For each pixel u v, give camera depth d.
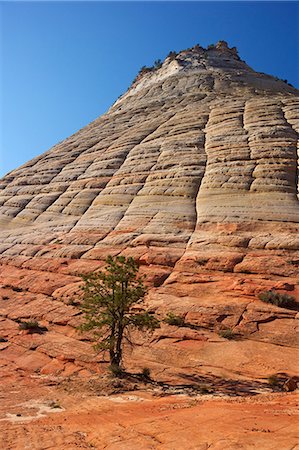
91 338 18.69
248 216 26.19
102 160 43.09
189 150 37.38
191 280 21.70
